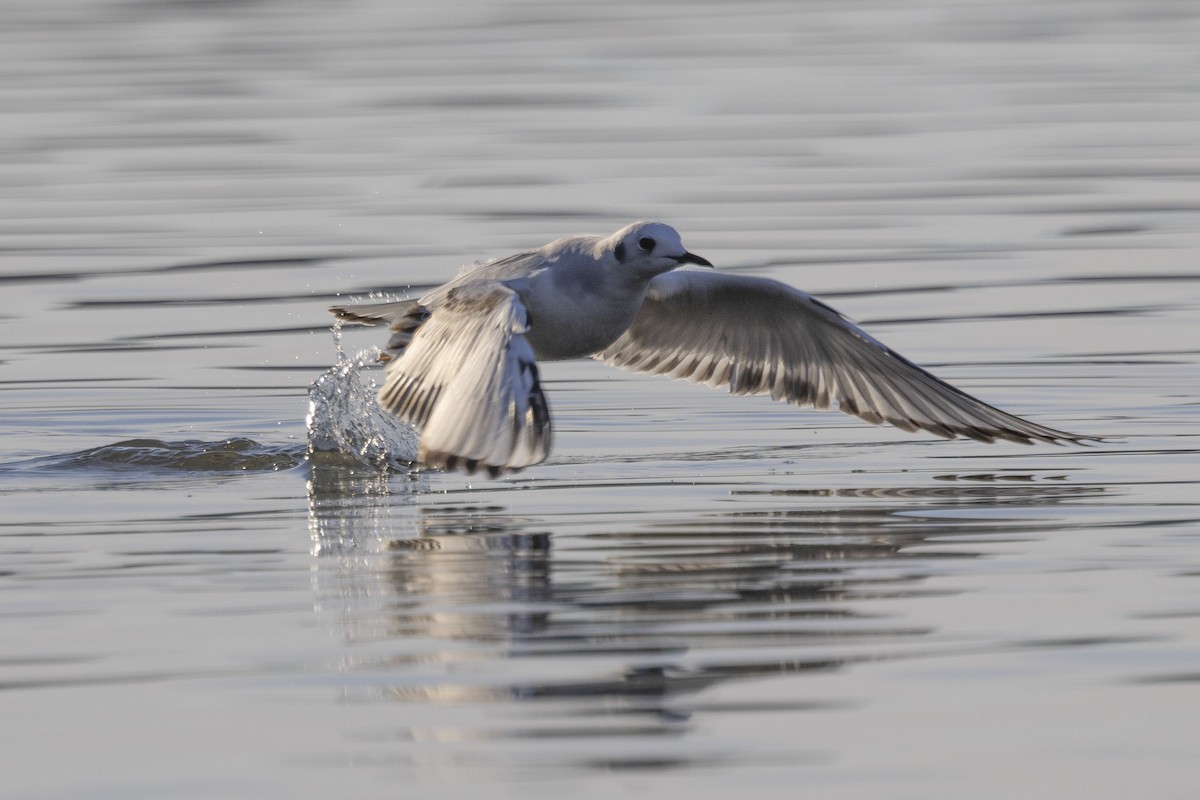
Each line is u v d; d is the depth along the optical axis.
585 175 26.14
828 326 13.04
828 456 14.18
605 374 17.70
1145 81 32.97
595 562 10.78
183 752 7.76
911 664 8.75
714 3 43.38
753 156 27.42
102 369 17.72
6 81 33.44
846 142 28.41
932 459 13.98
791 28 39.47
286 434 15.30
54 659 8.95
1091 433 14.65
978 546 11.05
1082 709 8.13
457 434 10.02
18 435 15.28
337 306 12.66
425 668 8.75
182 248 22.56
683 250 12.27
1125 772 7.45
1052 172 26.30
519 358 10.09
